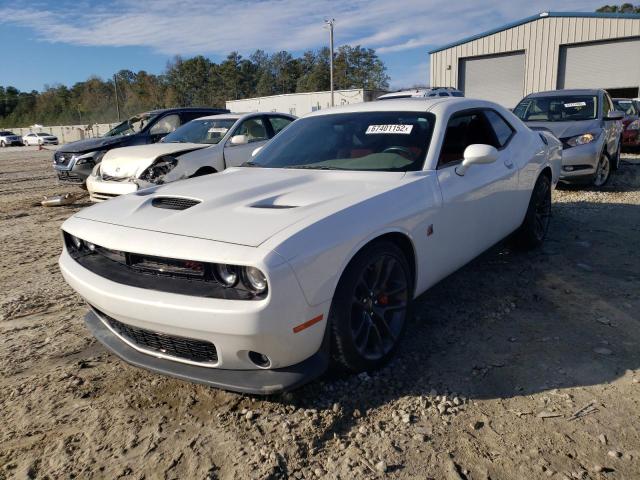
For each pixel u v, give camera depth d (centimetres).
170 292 235
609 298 377
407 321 307
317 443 234
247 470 219
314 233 237
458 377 282
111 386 289
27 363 319
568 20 2598
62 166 938
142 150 719
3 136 4697
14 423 259
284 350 230
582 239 530
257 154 409
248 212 262
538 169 462
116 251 262
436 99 396
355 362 270
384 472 214
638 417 241
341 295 253
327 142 377
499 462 218
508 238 486
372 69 9938
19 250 595
